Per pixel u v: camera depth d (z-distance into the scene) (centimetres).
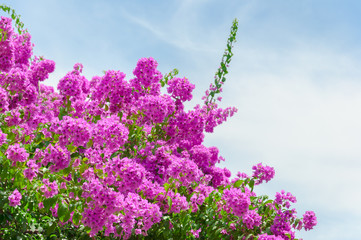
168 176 588
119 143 495
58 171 460
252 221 568
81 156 547
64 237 509
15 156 443
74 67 748
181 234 551
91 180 455
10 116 509
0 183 480
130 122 660
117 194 451
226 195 573
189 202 576
